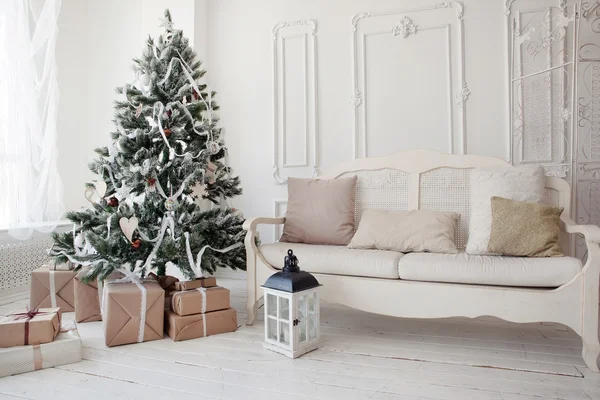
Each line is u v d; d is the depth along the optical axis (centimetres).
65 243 226
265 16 347
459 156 235
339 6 325
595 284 155
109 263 204
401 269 184
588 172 271
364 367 161
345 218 243
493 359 169
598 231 162
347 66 323
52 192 291
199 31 352
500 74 286
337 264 197
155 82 228
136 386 146
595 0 269
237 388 143
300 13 337
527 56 281
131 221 206
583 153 272
